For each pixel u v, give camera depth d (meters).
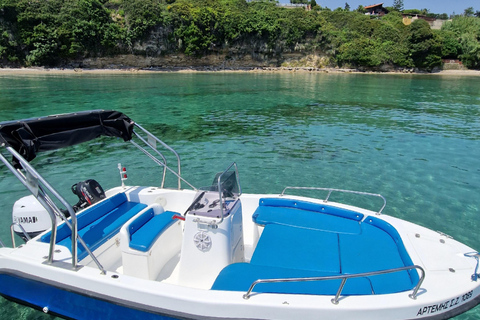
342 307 2.79
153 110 18.83
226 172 3.99
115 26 52.81
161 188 5.24
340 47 66.56
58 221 4.30
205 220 3.44
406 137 13.32
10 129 3.43
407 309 2.83
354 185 8.30
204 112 18.52
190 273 3.62
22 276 3.38
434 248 3.61
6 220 6.36
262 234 3.95
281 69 66.44
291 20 66.06
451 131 14.61
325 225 4.16
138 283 3.12
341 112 19.42
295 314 2.81
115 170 9.02
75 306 3.35
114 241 4.19
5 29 45.88
